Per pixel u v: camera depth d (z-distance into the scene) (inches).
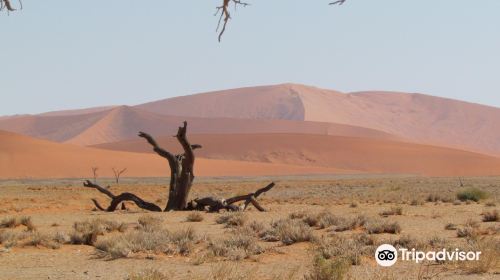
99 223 1768.0
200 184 6279.5
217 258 1209.4
